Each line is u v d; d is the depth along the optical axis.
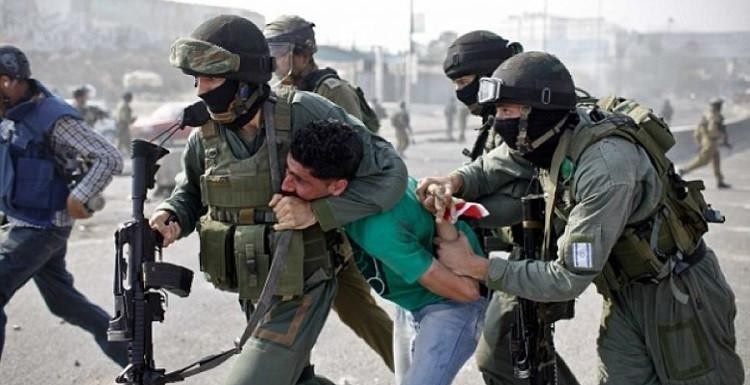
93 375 4.17
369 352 4.52
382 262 2.64
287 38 3.77
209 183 2.54
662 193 2.53
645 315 2.62
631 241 2.53
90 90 17.36
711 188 12.66
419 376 2.62
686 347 2.60
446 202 2.51
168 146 10.66
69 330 4.89
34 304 5.45
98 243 7.67
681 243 2.58
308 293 2.56
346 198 2.44
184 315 5.17
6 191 3.66
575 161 2.42
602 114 2.52
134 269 2.38
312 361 4.37
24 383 4.04
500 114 2.50
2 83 3.62
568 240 2.38
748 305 5.43
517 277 2.46
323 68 3.91
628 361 2.68
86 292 5.76
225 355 2.43
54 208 3.71
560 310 2.66
